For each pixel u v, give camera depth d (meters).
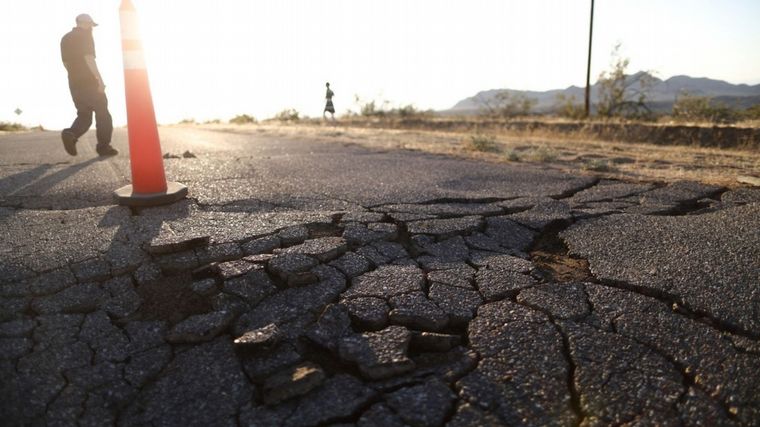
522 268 2.76
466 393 1.75
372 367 1.83
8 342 2.09
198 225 3.33
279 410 1.71
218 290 2.45
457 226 3.43
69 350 2.06
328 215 3.61
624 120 17.33
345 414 1.67
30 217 3.58
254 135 13.05
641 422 1.62
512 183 5.08
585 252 3.02
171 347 2.07
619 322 2.17
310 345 2.06
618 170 5.89
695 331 2.08
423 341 2.02
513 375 1.84
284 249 2.85
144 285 2.53
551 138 11.94
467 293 2.45
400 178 5.37
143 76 3.79
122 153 7.41
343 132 13.55
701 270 2.64
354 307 2.29
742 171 5.71
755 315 2.17
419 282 2.55
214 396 1.80
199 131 16.06
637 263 2.79
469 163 6.59
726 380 1.79
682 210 4.04
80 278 2.55
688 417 1.63
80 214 3.65
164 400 1.81
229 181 5.10
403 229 3.43
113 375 1.93
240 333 2.13
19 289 2.45
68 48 6.24
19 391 1.85
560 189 4.75
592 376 1.83
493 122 19.47
